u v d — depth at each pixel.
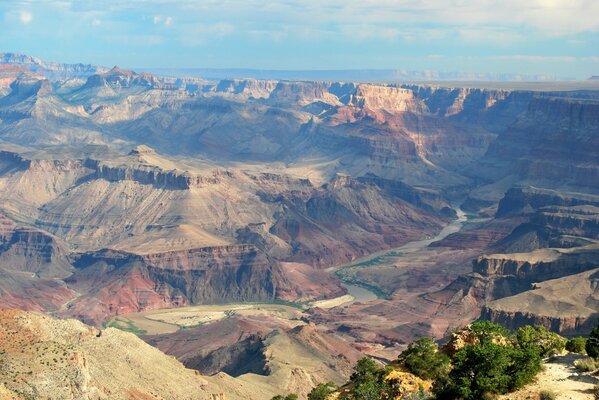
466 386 68.62
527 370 67.88
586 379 67.12
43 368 121.19
